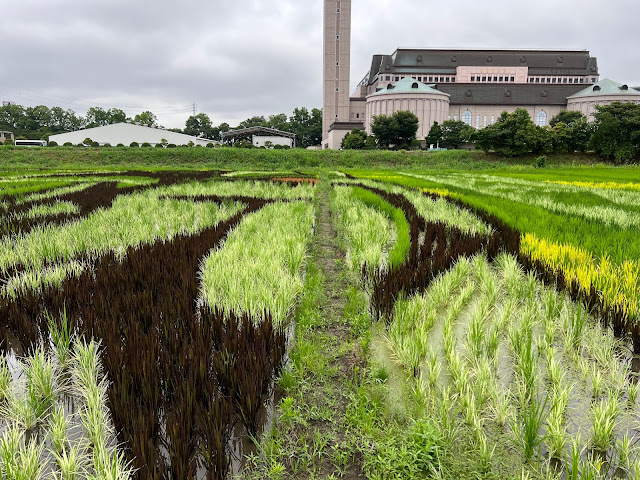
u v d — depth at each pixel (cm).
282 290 585
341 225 1198
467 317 580
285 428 359
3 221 1064
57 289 578
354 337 519
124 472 276
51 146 6625
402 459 306
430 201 1567
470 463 310
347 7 10750
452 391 400
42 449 341
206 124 14075
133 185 2156
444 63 11562
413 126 8112
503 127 5969
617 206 1468
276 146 9506
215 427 316
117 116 13588
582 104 9919
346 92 11075
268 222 1122
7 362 466
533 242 845
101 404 363
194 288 607
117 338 462
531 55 11675
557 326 525
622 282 604
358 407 363
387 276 634
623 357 482
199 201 1555
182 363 400
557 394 376
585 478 277
